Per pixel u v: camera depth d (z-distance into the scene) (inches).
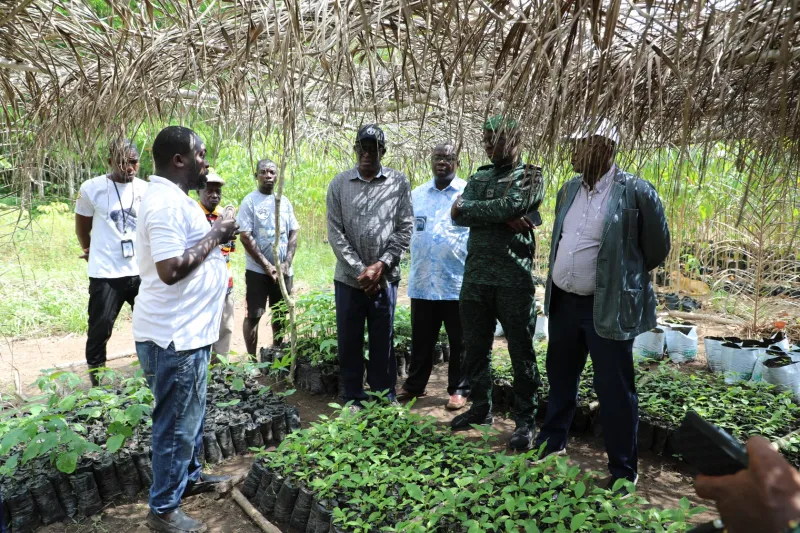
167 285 103.1
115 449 118.6
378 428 143.2
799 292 274.1
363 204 158.9
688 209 256.7
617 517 101.7
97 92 92.5
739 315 272.2
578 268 123.1
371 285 154.9
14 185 110.2
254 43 79.4
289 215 215.9
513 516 102.3
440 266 169.2
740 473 31.1
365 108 93.1
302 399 188.7
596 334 121.3
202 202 191.0
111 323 178.4
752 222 234.8
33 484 117.6
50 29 85.7
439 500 102.0
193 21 82.0
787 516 28.3
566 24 63.2
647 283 120.9
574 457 147.0
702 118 100.8
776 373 183.9
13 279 300.5
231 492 129.7
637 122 87.9
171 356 103.9
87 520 120.2
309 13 78.7
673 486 133.4
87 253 180.1
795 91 81.8
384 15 70.8
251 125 98.7
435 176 173.9
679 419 153.4
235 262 405.7
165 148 103.8
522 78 67.1
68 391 184.9
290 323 188.4
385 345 166.4
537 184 130.2
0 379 203.6
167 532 111.6
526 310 143.9
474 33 67.4
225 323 196.7
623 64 71.7
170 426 107.7
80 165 118.6
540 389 176.2
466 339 153.6
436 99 109.1
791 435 143.8
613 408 120.6
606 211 118.0
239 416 152.9
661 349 226.8
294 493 117.9
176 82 94.0
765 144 90.9
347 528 104.4
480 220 137.3
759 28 60.2
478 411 158.2
